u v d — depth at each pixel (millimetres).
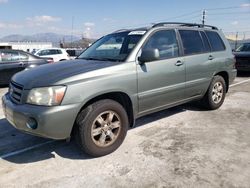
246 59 11273
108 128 3693
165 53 4496
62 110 3230
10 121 3615
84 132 3441
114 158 3641
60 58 17562
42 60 10297
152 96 4238
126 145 4035
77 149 3969
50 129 3209
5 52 9484
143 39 4203
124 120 3855
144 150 3855
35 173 3309
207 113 5652
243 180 3041
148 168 3350
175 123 5023
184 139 4242
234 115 5512
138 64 4012
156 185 2979
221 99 5957
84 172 3301
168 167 3357
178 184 2986
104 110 3596
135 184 3012
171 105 4746
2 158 3729
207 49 5426
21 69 9711
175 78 4602
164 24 4715
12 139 4406
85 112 3463
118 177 3162
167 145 4020
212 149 3854
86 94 3398
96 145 3586
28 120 3266
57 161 3609
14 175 3270
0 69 9297
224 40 6020
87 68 3652
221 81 5832
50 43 59938
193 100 5316
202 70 5199
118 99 4016
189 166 3371
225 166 3354
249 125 4883
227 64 5891
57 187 2992
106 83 3592
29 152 3910
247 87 8797
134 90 3961
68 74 3449
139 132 4574
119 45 4395
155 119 5273
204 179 3070
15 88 3648
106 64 3811
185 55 4840
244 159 3535
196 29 5312
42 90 3266
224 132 4531
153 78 4199
